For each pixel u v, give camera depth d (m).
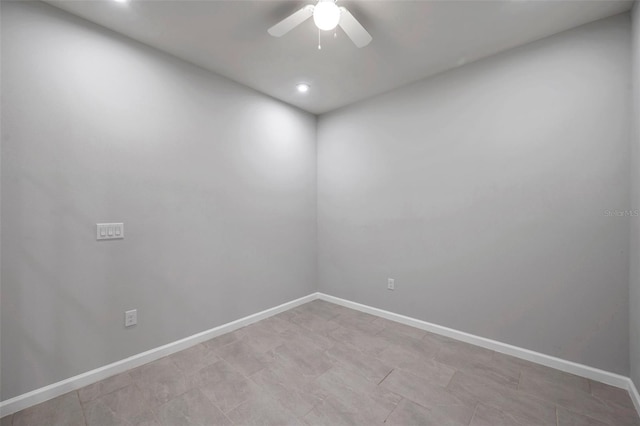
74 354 1.86
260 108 3.03
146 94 2.18
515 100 2.24
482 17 1.87
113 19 1.89
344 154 3.43
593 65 1.94
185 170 2.42
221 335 2.65
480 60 2.41
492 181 2.36
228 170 2.74
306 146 3.57
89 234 1.92
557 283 2.09
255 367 2.11
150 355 2.19
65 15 1.81
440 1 1.72
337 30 2.00
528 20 1.91
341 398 1.78
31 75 1.70
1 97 1.61
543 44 2.11
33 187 1.71
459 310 2.57
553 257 2.10
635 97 1.72
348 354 2.30
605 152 1.91
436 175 2.69
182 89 2.39
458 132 2.54
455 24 1.94
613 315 1.89
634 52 1.74
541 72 2.13
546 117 2.11
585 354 1.99
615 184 1.88
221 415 1.63
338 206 3.50
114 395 1.80
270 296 3.16
